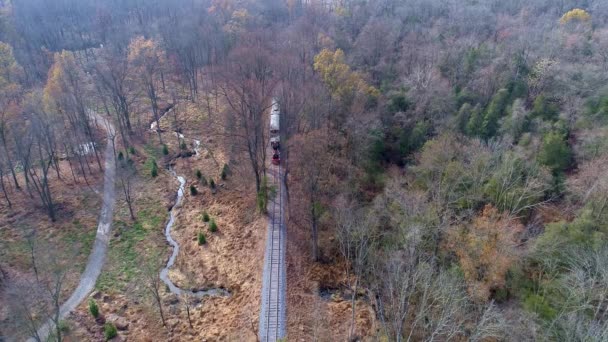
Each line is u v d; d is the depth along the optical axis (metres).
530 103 62.50
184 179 76.94
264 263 54.16
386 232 51.88
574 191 47.91
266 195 62.78
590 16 92.69
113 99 87.25
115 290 53.19
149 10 147.62
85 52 126.25
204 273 55.84
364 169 61.84
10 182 72.94
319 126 65.38
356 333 45.56
